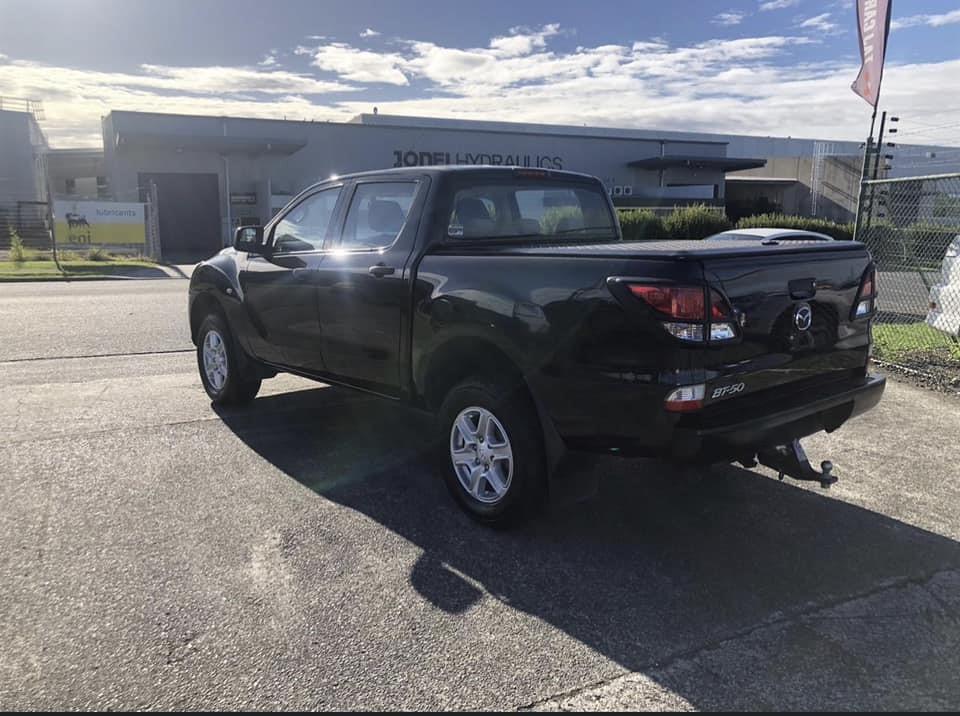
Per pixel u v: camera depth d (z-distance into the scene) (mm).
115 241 26594
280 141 35344
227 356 6195
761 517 4238
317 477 4785
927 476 4840
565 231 5133
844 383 4105
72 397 6715
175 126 35969
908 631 3117
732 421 3402
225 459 5102
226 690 2707
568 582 3510
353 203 4996
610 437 3500
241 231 5734
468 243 4527
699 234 23078
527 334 3705
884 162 21516
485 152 42219
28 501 4332
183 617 3158
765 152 62500
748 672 2842
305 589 3406
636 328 3320
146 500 4375
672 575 3582
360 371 4867
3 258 25703
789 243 4035
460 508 4273
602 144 45188
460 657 2924
